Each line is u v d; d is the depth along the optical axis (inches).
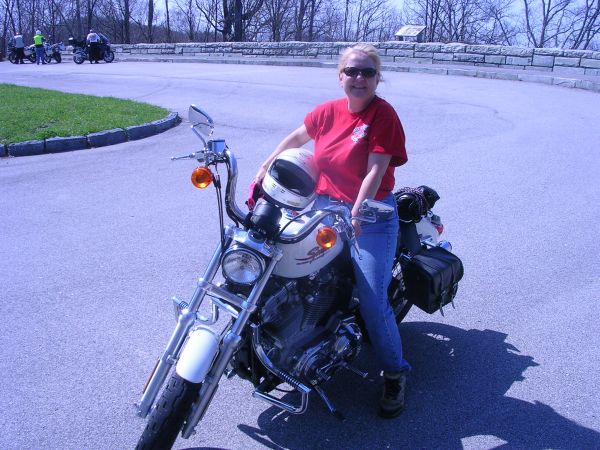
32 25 2176.4
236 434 127.0
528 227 246.1
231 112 495.2
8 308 175.6
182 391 103.6
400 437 127.6
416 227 158.7
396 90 624.1
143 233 233.3
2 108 476.4
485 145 382.0
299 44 1016.9
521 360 156.6
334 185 133.7
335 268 129.1
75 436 125.4
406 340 165.3
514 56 816.9
